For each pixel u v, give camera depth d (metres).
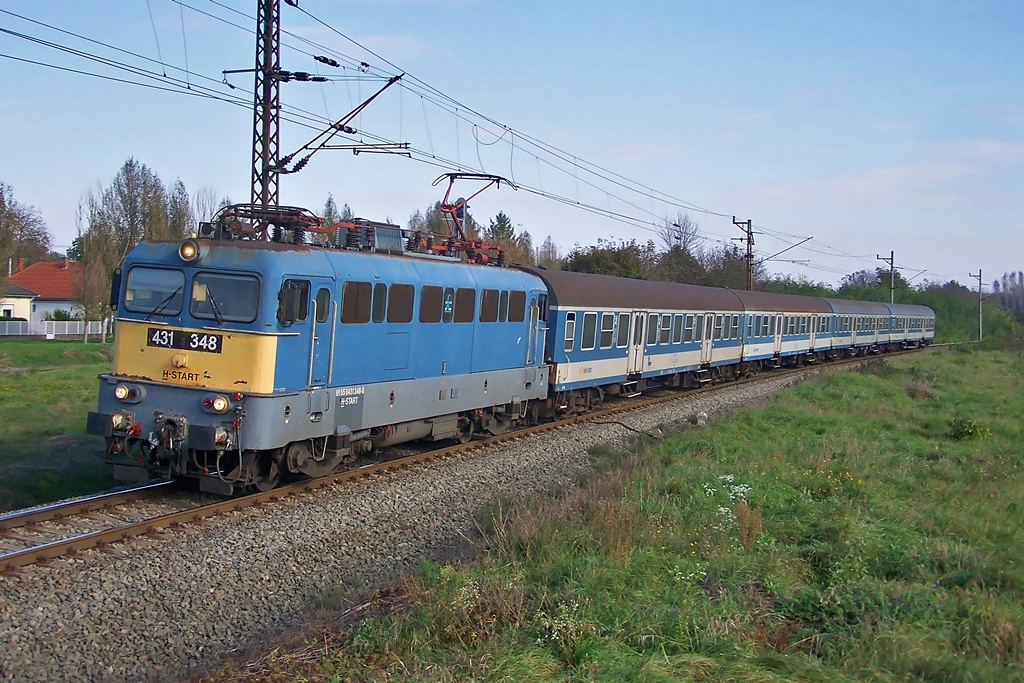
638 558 8.85
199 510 10.40
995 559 9.23
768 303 34.78
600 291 21.75
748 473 13.50
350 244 13.18
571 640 6.79
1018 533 10.62
